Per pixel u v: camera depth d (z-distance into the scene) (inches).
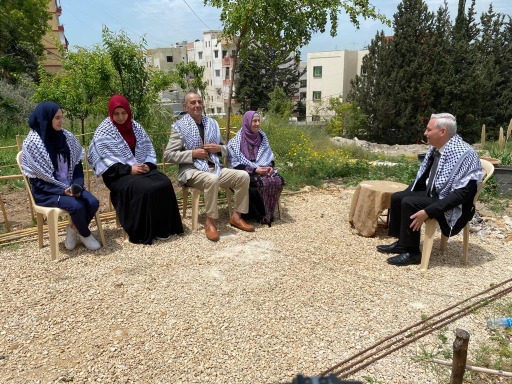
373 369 108.7
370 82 1055.6
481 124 973.2
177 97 719.7
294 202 252.7
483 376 107.4
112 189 185.2
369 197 193.6
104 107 333.4
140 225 181.6
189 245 184.2
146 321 128.1
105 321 128.1
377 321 129.6
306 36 270.2
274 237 196.1
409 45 964.6
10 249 176.9
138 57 312.8
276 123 563.2
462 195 155.8
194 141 203.9
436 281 155.7
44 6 838.5
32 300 138.5
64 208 165.9
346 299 141.6
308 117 1680.6
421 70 957.2
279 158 369.1
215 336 121.1
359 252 181.0
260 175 209.6
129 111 190.2
